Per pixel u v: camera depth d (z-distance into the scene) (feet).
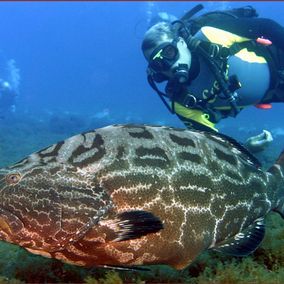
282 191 4.94
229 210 4.31
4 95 36.94
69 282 5.18
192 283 5.08
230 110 7.73
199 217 4.06
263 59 8.30
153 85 7.88
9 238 3.55
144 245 3.76
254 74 8.14
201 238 4.08
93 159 3.77
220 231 4.27
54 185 3.61
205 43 7.64
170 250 3.91
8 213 3.51
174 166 4.00
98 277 5.08
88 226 3.58
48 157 3.79
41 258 5.40
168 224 3.87
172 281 5.11
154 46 7.73
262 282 4.89
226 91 7.35
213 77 7.57
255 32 8.21
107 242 3.65
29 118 38.14
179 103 7.65
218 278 4.94
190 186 4.03
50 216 3.54
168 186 3.91
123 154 3.84
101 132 3.92
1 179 3.62
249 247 4.48
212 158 4.31
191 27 8.33
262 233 4.65
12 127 29.19
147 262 3.90
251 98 8.41
